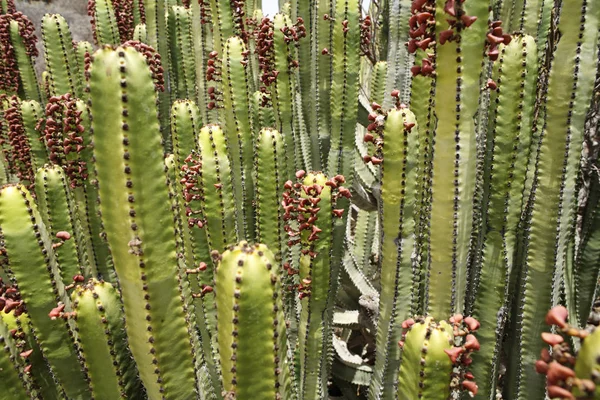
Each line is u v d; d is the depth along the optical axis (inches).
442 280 30.2
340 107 52.6
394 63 62.9
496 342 33.9
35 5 130.3
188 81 69.6
